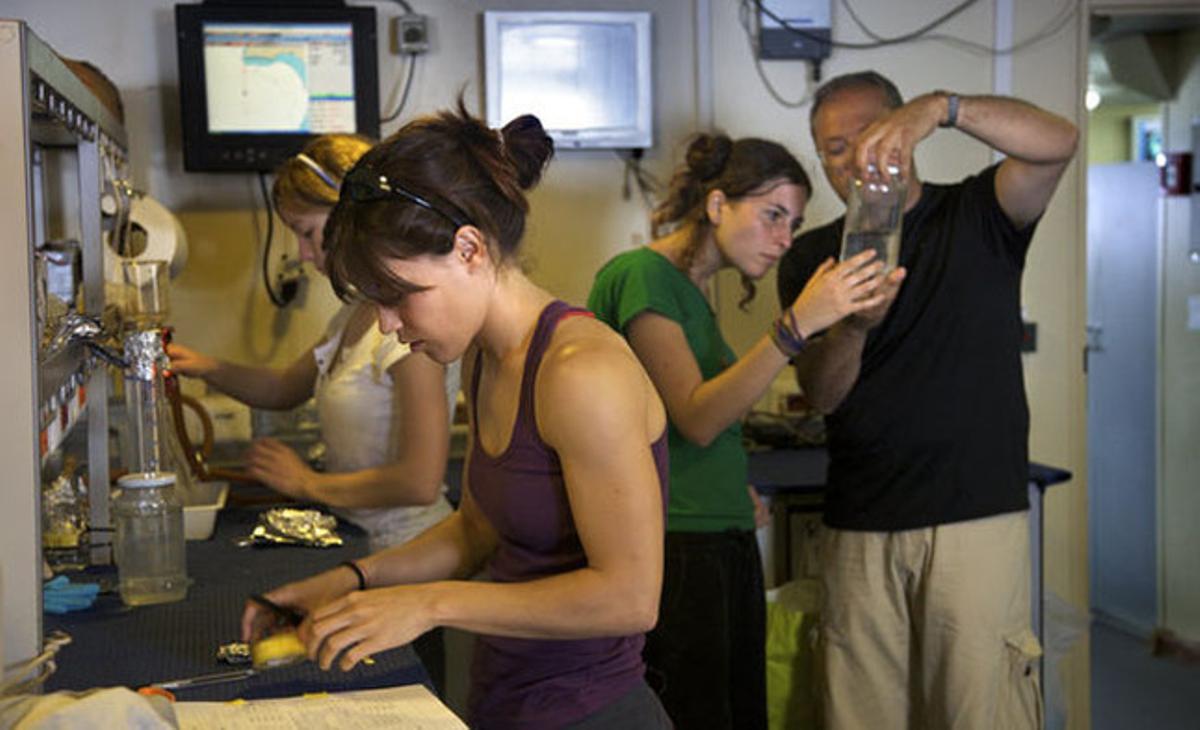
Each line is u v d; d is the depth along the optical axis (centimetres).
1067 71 353
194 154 308
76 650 147
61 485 194
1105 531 498
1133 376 477
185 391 314
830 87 244
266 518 207
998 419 229
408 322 129
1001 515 229
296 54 309
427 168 123
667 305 222
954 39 349
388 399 204
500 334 134
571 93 328
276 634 135
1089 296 499
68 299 191
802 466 307
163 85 317
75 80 164
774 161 225
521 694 141
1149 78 454
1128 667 438
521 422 131
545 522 134
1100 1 354
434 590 126
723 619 226
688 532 227
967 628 226
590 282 340
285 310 327
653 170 340
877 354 230
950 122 218
